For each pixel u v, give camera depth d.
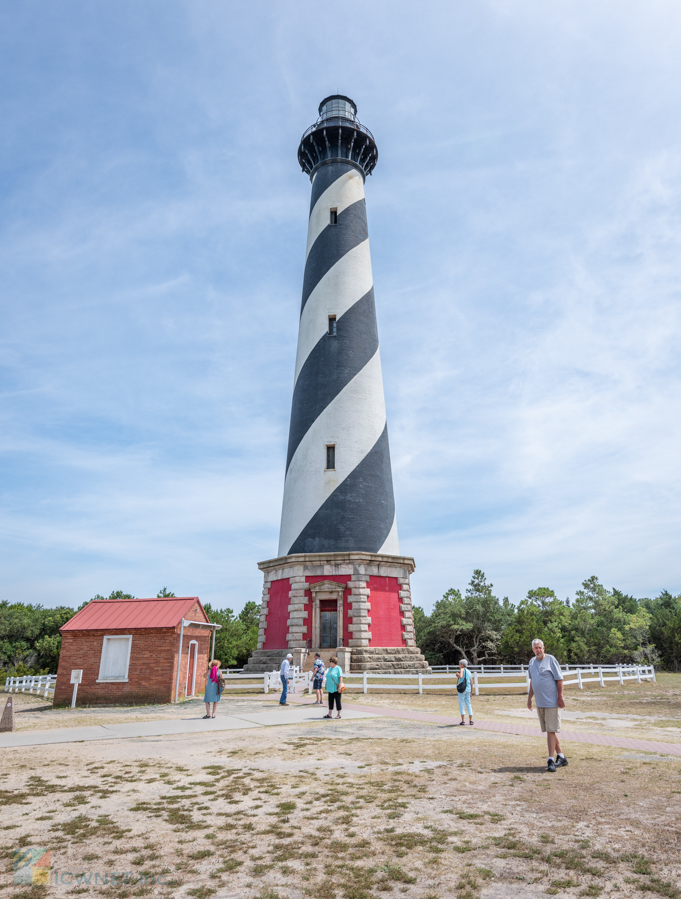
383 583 30.11
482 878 5.03
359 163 40.38
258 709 18.12
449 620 51.31
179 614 21.47
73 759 10.12
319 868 5.30
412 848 5.73
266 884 5.00
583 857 5.41
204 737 12.51
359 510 30.89
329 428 32.41
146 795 7.71
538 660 9.31
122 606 22.27
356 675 25.69
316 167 40.56
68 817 6.81
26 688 31.47
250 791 7.87
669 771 8.73
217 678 16.20
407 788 7.91
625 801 7.11
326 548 30.27
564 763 9.10
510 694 24.36
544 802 7.14
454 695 23.34
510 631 49.44
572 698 23.20
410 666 28.47
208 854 5.66
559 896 4.69
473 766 9.23
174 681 20.55
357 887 4.90
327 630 29.27
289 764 9.57
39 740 12.20
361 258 37.03
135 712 17.77
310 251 37.88
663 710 18.61
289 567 30.23
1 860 5.52
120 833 6.25
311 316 35.56
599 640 54.06
